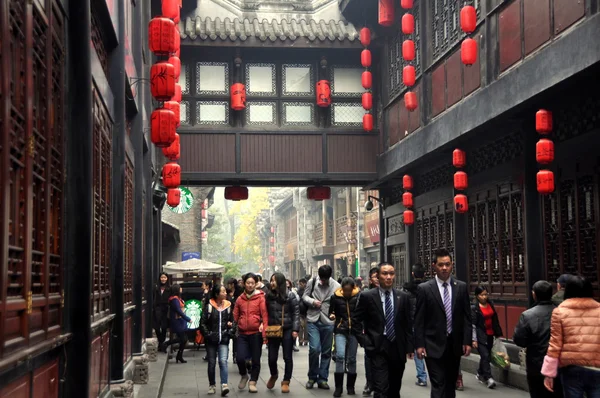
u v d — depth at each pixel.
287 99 20.16
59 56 5.79
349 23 20.14
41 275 4.90
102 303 8.37
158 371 13.22
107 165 8.85
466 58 12.39
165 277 17.98
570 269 11.77
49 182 5.09
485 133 14.40
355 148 20.19
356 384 12.60
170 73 9.78
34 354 4.36
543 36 10.83
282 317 11.59
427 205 18.44
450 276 7.76
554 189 11.93
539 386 7.23
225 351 11.37
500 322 14.36
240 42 19.30
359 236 38.81
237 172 19.67
